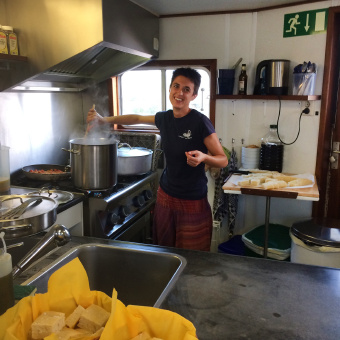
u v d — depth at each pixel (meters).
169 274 1.29
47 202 1.71
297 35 2.65
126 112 3.29
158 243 2.37
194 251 1.32
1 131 2.37
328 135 2.76
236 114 2.98
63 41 2.10
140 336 0.73
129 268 1.34
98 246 1.36
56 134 2.87
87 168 2.16
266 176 2.64
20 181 2.42
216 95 2.84
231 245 2.86
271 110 2.85
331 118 2.76
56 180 2.40
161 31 3.00
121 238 2.47
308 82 2.55
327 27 2.52
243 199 3.06
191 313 0.96
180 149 2.12
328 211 2.92
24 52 2.20
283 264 1.24
